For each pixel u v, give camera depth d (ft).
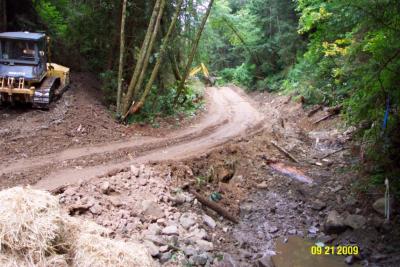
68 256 18.94
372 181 38.09
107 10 60.85
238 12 118.73
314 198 39.04
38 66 47.60
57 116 46.24
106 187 31.71
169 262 26.08
